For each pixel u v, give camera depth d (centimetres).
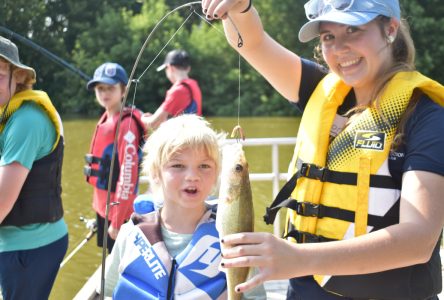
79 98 2645
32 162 199
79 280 456
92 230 282
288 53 183
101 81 305
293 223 159
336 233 143
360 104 155
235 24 167
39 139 202
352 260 105
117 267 162
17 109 204
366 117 145
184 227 157
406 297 130
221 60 3095
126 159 288
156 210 166
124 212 286
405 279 130
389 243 105
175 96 373
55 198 218
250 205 131
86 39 2858
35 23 2353
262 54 176
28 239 207
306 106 174
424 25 2684
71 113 2684
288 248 105
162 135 155
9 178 191
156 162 156
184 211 156
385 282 131
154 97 2859
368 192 138
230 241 107
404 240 105
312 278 150
